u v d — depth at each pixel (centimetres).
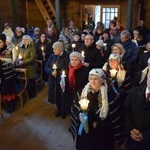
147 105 183
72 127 232
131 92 196
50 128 326
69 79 301
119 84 256
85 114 198
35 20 929
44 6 862
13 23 846
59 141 294
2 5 778
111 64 262
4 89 347
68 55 339
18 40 531
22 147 282
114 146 219
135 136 190
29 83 421
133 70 392
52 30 555
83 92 211
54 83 344
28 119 353
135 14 835
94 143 212
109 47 506
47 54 484
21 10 889
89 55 368
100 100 203
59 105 352
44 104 408
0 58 333
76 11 897
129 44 404
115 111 206
